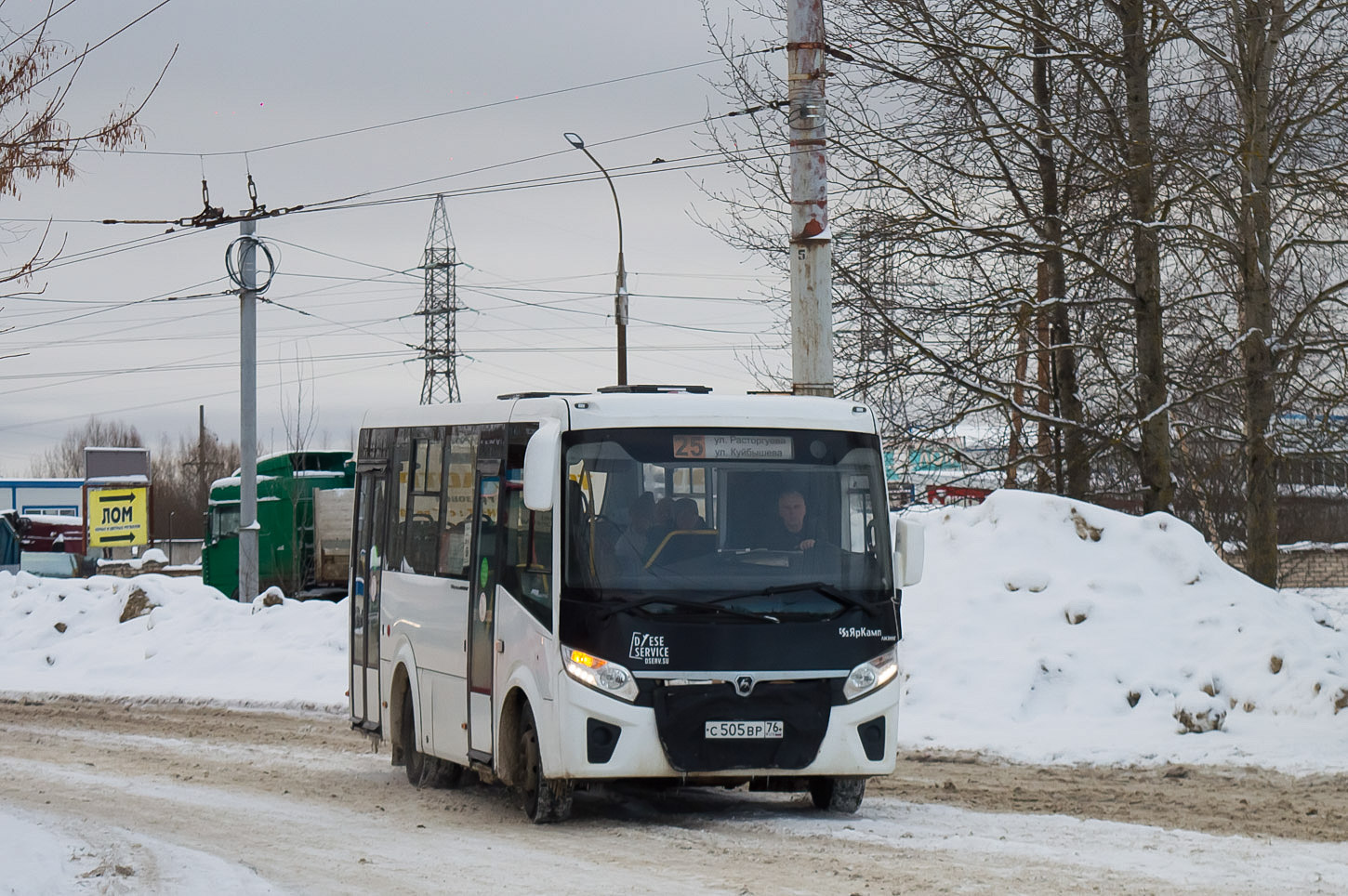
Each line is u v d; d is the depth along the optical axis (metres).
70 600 29.70
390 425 15.28
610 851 9.84
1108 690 17.03
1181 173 23.91
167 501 109.62
